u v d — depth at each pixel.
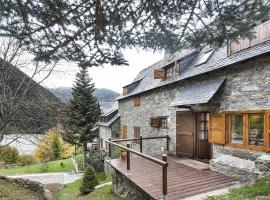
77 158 26.59
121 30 3.98
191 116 10.73
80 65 4.27
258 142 7.69
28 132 10.12
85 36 3.80
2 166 24.17
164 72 14.05
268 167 6.42
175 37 4.37
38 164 25.36
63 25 3.54
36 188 11.42
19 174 20.59
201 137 10.54
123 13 3.76
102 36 3.90
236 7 3.95
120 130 23.64
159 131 13.97
